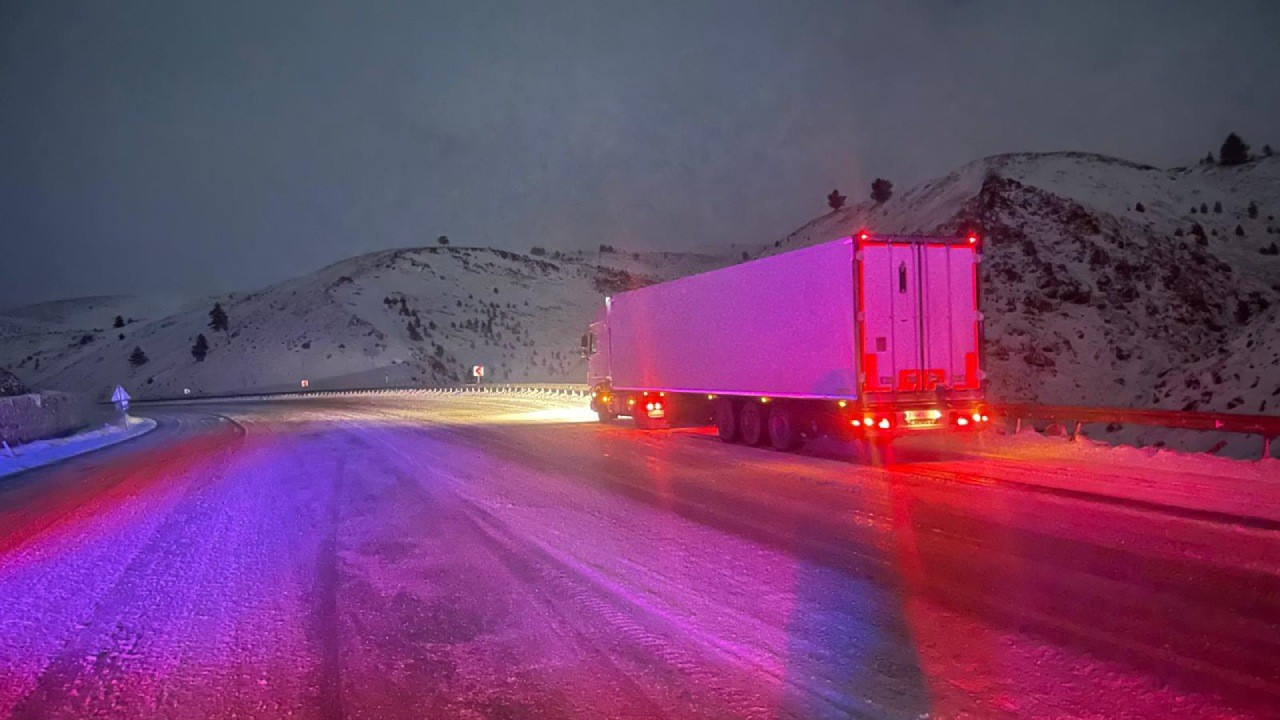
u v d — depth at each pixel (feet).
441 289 437.58
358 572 29.71
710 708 16.57
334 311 371.56
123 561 34.14
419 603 25.29
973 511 34.96
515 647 20.80
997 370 135.54
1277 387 68.39
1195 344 147.95
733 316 64.69
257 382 319.47
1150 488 38.70
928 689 17.11
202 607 26.16
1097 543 28.55
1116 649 18.93
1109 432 77.82
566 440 77.10
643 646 20.44
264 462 71.77
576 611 23.62
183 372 355.15
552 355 359.87
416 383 290.97
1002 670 17.95
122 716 17.53
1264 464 42.55
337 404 196.95
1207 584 23.50
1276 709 15.65
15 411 101.24
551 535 34.30
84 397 164.25
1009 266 177.99
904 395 51.42
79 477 70.49
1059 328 147.33
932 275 52.24
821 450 60.23
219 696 18.42
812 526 33.63
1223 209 251.39
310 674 19.53
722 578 26.45
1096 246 182.29
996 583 24.41
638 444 70.79
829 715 16.03
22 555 36.88
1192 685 16.84
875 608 22.63
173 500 51.80
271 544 35.86
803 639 20.47
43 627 24.75
